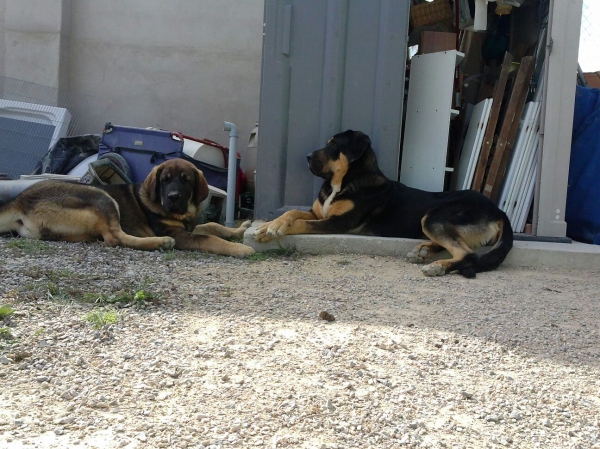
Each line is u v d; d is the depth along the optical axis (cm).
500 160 283
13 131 390
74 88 430
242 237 263
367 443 92
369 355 126
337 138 250
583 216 291
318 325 144
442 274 211
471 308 169
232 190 294
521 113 286
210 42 423
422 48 288
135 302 150
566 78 273
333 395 107
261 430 94
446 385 115
